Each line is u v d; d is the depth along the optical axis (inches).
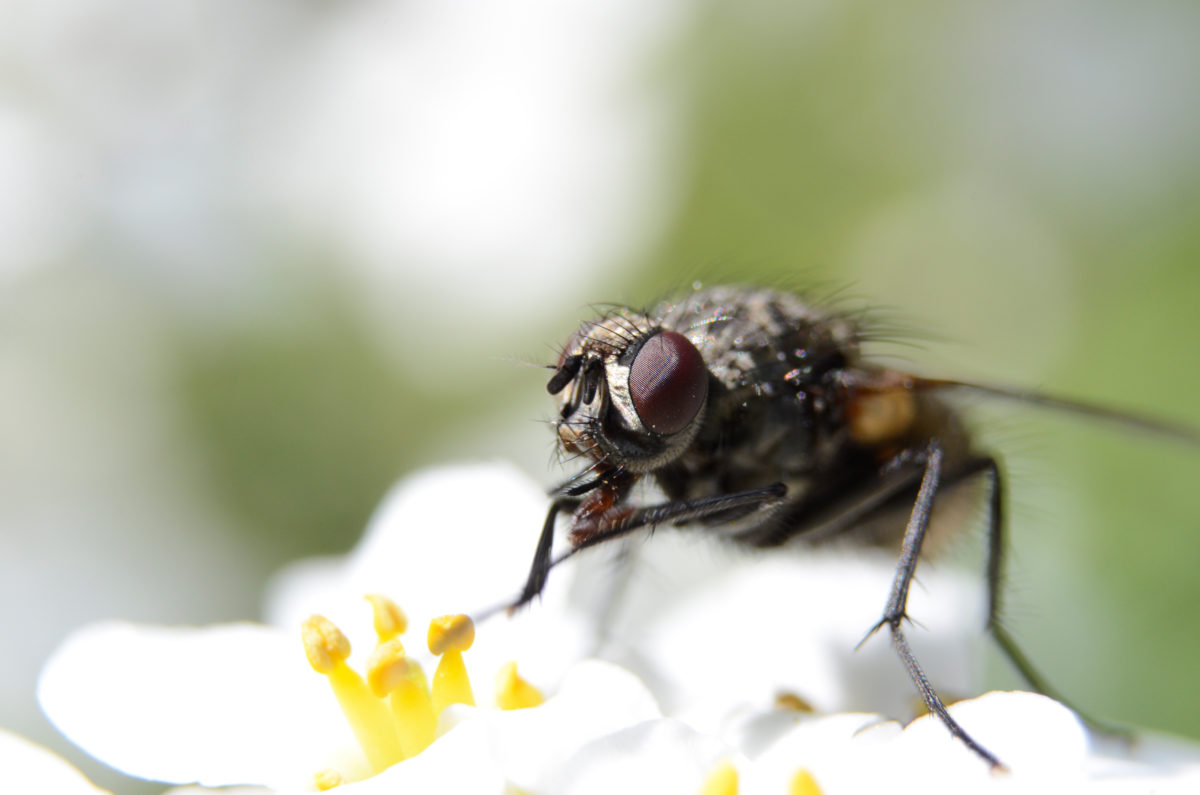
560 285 3.1
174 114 3.2
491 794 2.1
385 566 2.4
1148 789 2.1
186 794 2.3
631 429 2.3
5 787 2.1
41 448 3.1
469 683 2.2
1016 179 3.1
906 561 2.3
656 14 3.1
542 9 3.2
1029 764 2.1
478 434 3.1
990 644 2.4
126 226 3.1
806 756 2.2
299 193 3.2
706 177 3.1
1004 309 3.0
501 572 2.4
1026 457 2.6
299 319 3.1
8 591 3.0
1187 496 2.8
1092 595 2.7
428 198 3.2
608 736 2.1
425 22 3.3
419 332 3.1
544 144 3.2
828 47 3.1
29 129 3.1
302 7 3.3
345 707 2.2
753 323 2.4
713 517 2.4
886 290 3.1
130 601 3.0
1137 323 2.9
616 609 2.5
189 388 3.1
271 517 3.1
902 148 3.1
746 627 2.5
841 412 2.4
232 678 2.3
